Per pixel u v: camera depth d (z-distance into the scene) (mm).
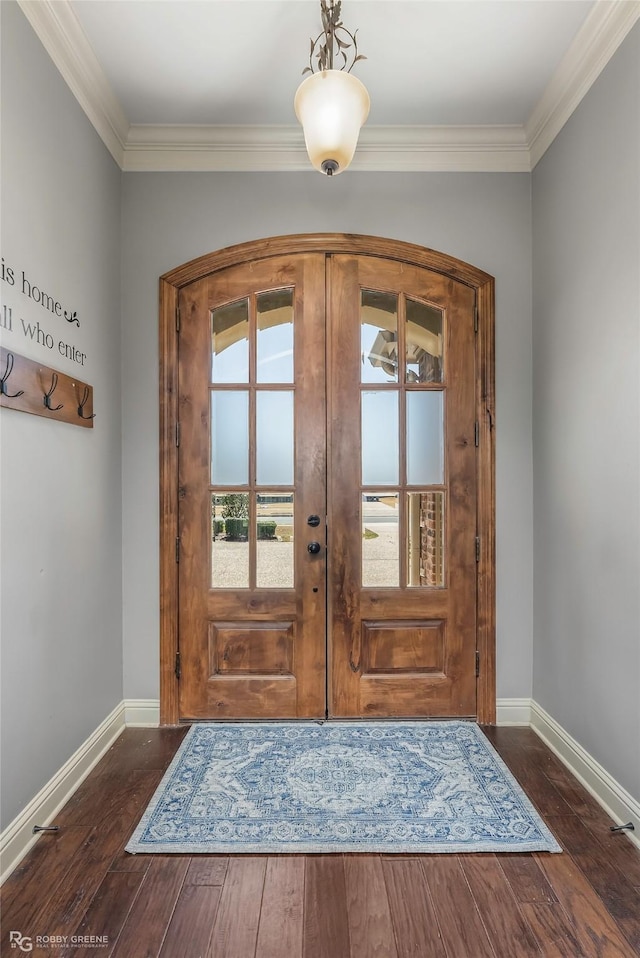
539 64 2023
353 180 2477
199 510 2447
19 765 1584
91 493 2107
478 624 2461
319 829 1691
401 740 2258
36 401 1667
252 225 2463
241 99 2209
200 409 2453
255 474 2463
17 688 1579
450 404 2469
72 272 1952
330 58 1682
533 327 2457
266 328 2480
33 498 1670
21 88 1606
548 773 2045
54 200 1815
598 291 1902
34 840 1642
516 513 2477
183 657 2449
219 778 1968
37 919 1362
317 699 2447
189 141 2408
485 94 2193
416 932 1324
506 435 2477
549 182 2287
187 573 2449
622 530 1765
